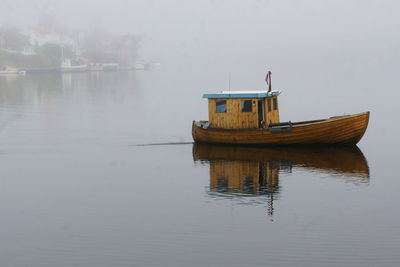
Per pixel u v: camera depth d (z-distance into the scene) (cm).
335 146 3456
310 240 1864
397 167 2922
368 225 1997
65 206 2305
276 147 3475
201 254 1772
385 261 1692
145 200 2367
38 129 4762
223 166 3006
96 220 2111
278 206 2241
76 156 3400
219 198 2373
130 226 2036
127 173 2895
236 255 1761
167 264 1708
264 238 1891
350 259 1709
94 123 5184
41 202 2369
